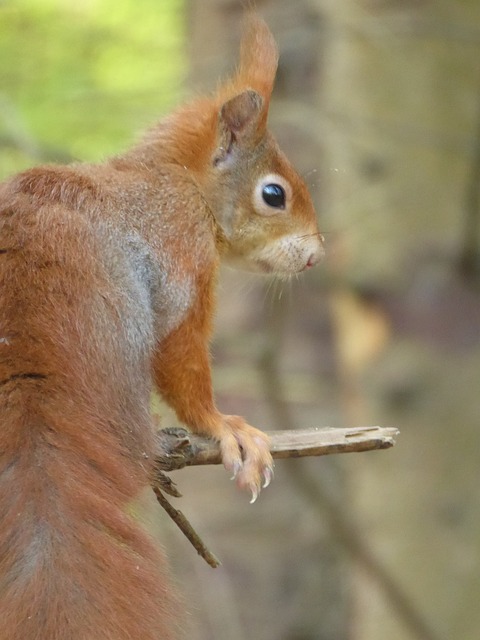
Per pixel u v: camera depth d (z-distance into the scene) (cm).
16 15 1698
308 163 1780
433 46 1509
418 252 1445
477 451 1390
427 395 1405
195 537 801
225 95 938
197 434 831
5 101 1451
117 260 779
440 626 1370
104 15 1866
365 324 1442
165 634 672
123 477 698
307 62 1830
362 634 1574
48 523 655
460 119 1488
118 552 663
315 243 952
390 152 1481
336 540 1514
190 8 1831
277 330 1429
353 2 1534
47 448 682
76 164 862
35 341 710
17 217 753
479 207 1391
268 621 1875
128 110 1647
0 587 639
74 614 633
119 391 736
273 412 1527
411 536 1400
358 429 831
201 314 835
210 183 896
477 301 1424
